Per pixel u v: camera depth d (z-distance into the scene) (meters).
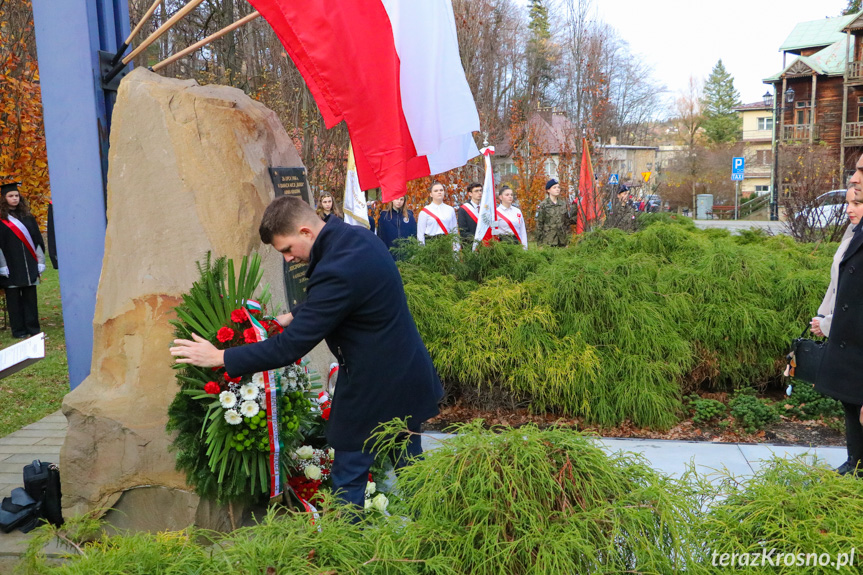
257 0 4.02
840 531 2.01
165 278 3.67
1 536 3.68
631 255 7.31
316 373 4.28
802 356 4.20
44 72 4.17
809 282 6.24
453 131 4.95
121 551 1.98
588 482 2.03
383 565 1.94
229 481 3.48
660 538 1.91
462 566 1.94
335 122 4.22
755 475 2.36
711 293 6.36
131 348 3.64
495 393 5.90
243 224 3.98
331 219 3.03
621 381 5.61
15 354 2.32
